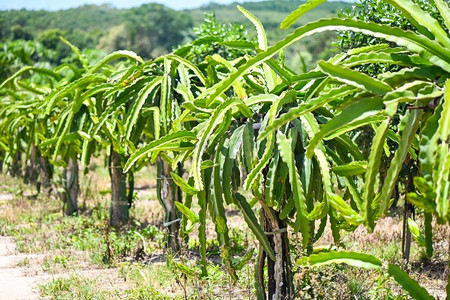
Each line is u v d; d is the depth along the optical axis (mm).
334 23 2768
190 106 4121
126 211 8016
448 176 2514
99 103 6977
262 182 4031
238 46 4387
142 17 87000
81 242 7367
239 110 4121
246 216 4062
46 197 10930
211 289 4961
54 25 128375
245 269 5441
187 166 15406
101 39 87125
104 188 13117
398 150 2676
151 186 14352
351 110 2715
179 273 5500
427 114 2846
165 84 5973
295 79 3721
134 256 6773
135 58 6387
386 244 6586
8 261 6898
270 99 3832
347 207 2873
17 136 10477
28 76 19625
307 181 3736
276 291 4094
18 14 122312
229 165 3965
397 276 2971
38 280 6012
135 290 5164
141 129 6590
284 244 4184
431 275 5656
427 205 2527
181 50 6246
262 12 125688
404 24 5691
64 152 8422
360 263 2973
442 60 2695
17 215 9609
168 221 6668
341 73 2736
